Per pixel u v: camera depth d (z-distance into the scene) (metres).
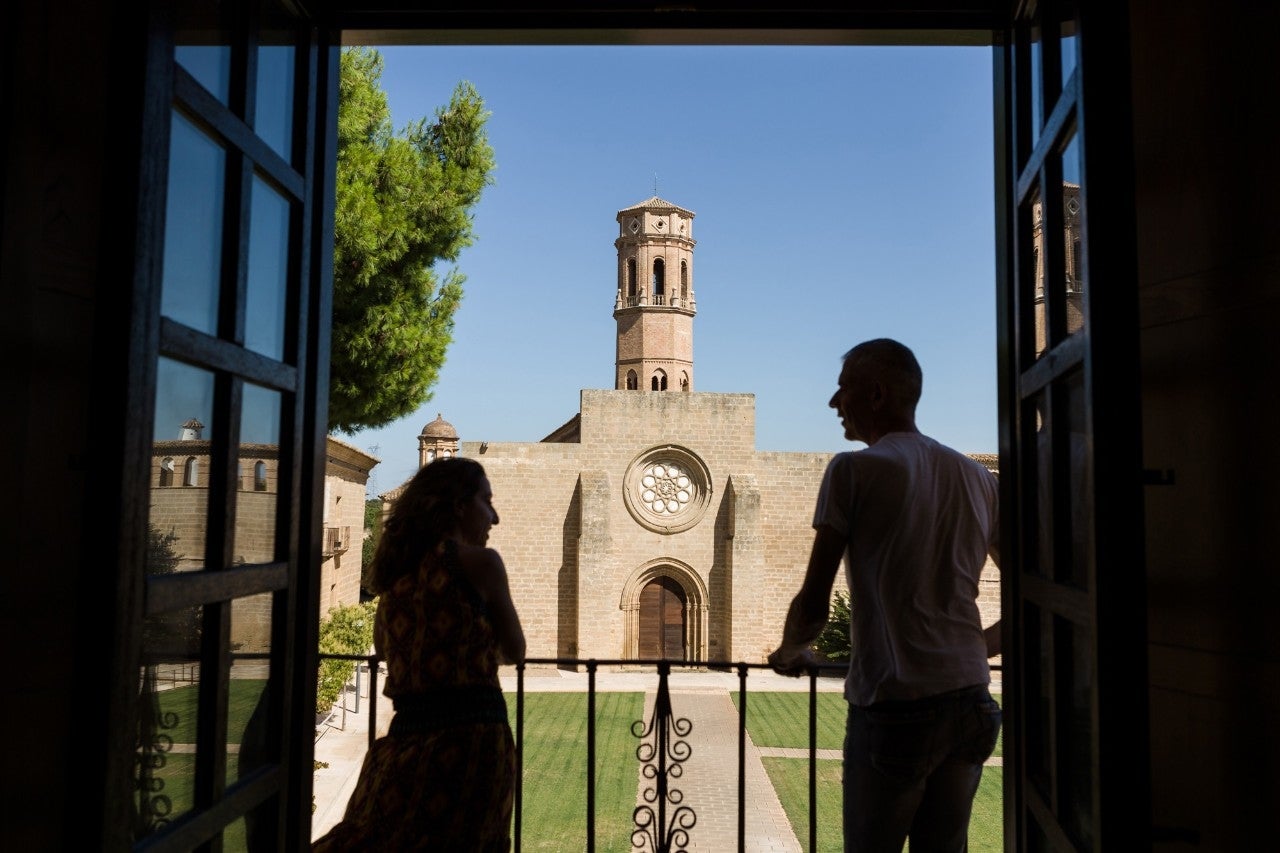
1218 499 1.90
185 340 1.97
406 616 2.76
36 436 1.85
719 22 3.05
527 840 13.62
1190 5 2.00
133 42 1.71
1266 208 1.81
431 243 15.34
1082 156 1.78
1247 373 1.84
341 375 14.92
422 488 2.89
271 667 2.60
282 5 2.71
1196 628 1.94
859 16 3.02
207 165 2.20
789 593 32.50
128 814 1.71
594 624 31.08
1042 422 2.52
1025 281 2.69
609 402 32.28
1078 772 2.21
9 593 1.78
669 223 48.28
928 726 2.63
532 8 3.05
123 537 1.67
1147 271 2.12
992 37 3.09
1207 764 1.90
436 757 2.63
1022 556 2.69
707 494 32.38
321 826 13.05
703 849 13.45
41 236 1.86
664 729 3.58
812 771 3.35
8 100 1.79
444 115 15.73
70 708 1.90
